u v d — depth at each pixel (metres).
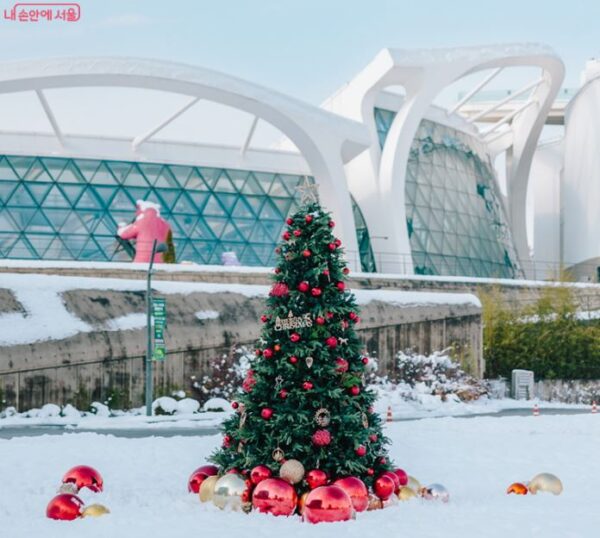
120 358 33.56
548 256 79.69
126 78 44.53
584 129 68.94
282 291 12.66
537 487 13.54
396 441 20.98
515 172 68.62
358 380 12.57
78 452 18.38
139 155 55.00
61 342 32.50
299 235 12.78
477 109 74.56
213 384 35.28
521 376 44.16
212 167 56.53
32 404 31.77
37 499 12.99
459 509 11.77
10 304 32.78
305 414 12.20
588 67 70.19
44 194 52.56
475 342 42.81
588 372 47.62
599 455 18.61
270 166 57.91
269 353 12.56
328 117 50.34
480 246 64.88
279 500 11.40
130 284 35.72
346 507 10.90
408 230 59.72
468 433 23.19
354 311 12.76
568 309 48.50
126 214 53.38
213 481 12.45
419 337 41.03
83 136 54.50
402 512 11.58
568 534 9.90
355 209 58.62
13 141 53.25
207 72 46.16
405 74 55.22
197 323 35.53
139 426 28.98
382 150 59.34
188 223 54.38
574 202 69.94
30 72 43.31
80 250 51.69
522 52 55.62
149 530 10.31
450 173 64.62
